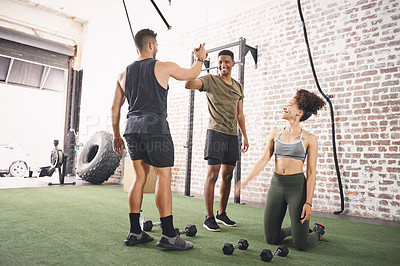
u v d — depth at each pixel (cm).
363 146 325
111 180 656
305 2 383
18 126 1143
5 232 201
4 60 742
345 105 341
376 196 312
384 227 266
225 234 220
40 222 235
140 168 181
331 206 341
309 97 187
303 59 379
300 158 183
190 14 524
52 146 1077
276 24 409
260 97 418
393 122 307
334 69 352
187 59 520
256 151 411
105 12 716
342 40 348
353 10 342
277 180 189
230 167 249
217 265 152
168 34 559
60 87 850
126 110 630
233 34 458
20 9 681
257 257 168
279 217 190
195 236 211
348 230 250
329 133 350
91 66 745
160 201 172
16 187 475
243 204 381
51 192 425
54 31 736
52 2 681
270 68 410
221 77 247
